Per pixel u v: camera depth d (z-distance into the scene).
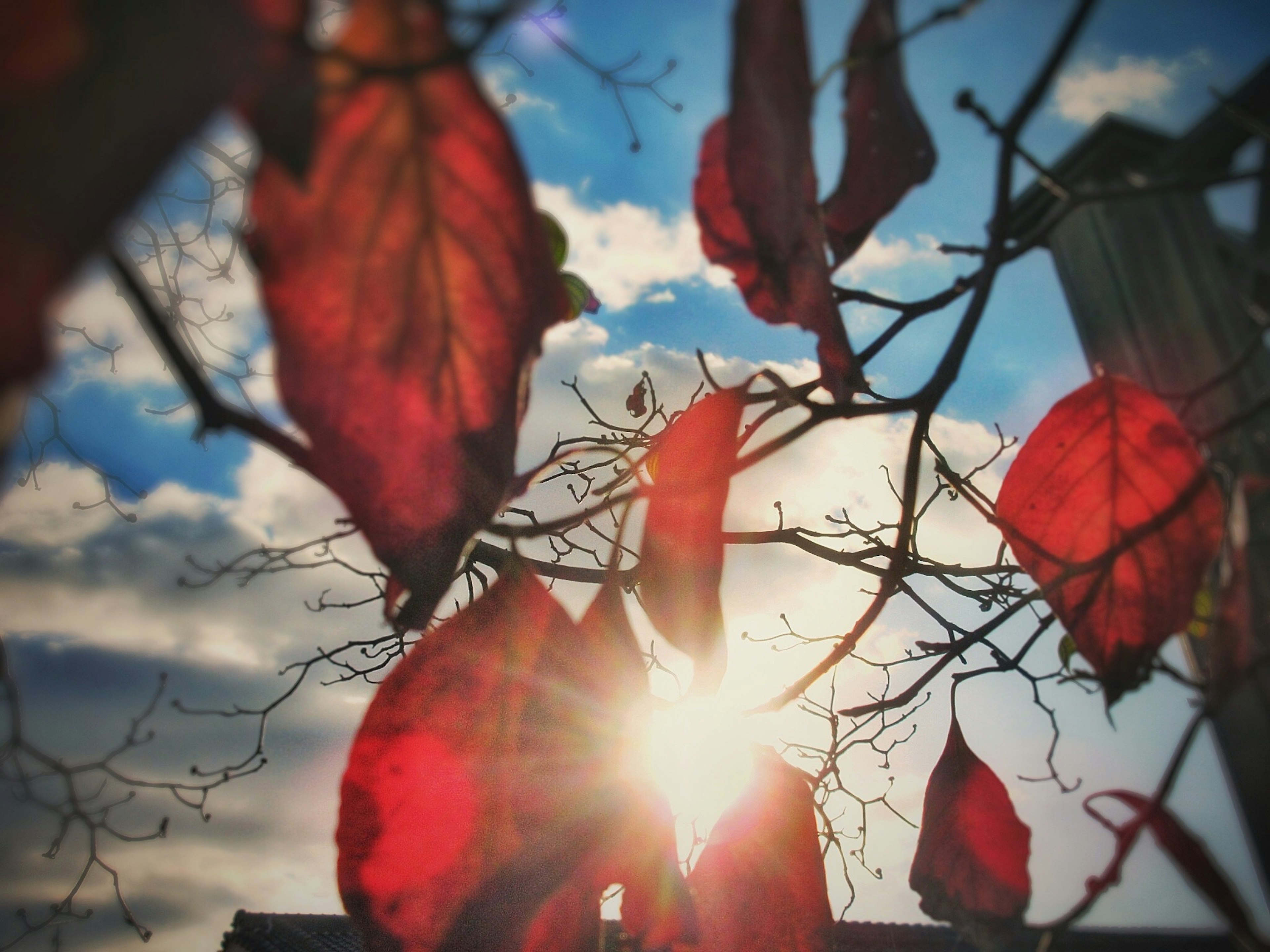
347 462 0.18
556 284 0.18
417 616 0.18
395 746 0.25
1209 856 0.23
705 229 0.23
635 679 0.26
